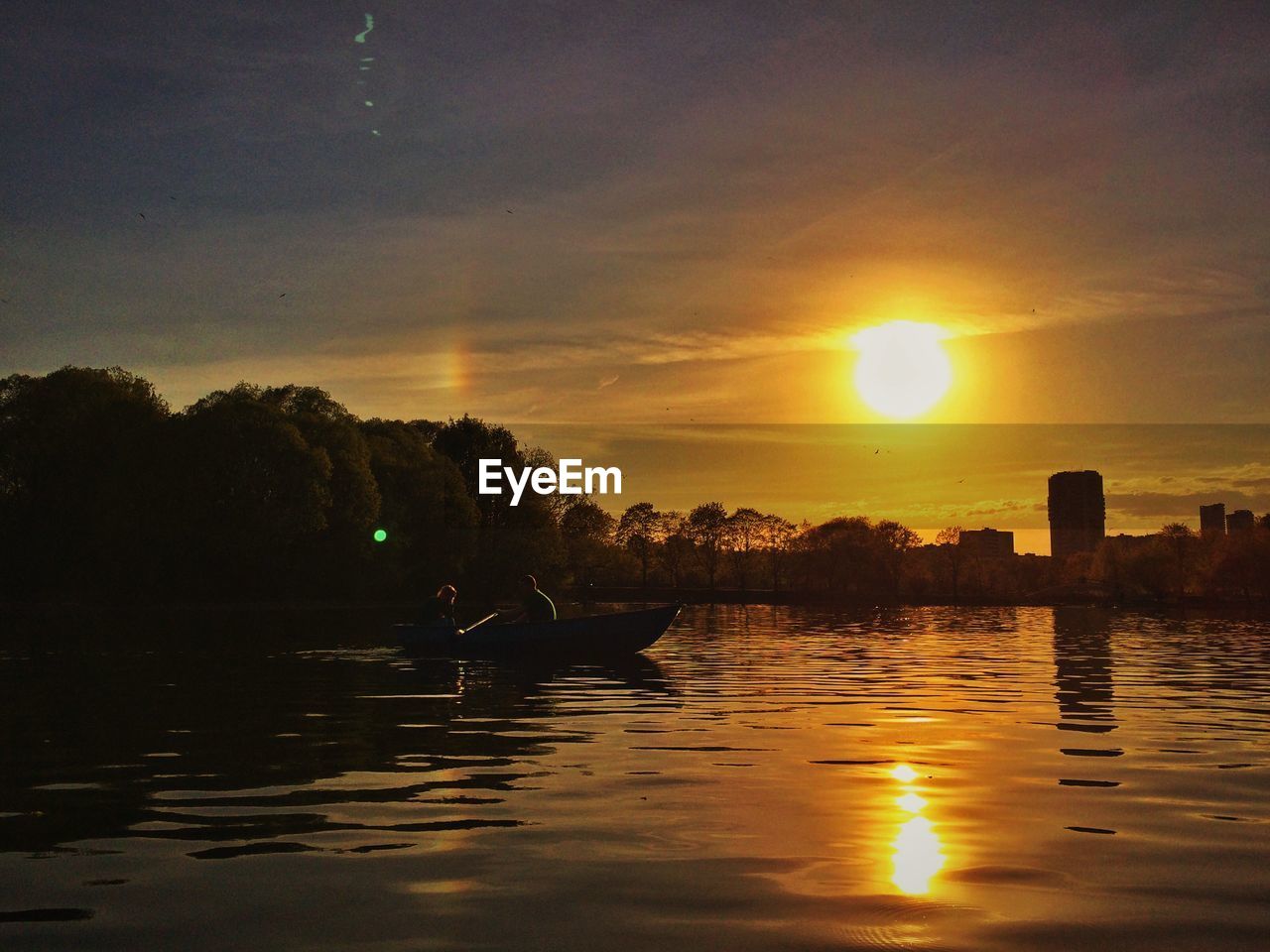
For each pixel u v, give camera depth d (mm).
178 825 6281
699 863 5438
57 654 21484
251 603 59250
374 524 60531
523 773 7984
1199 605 74688
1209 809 6680
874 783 7516
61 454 55750
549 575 76375
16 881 5148
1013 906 4730
